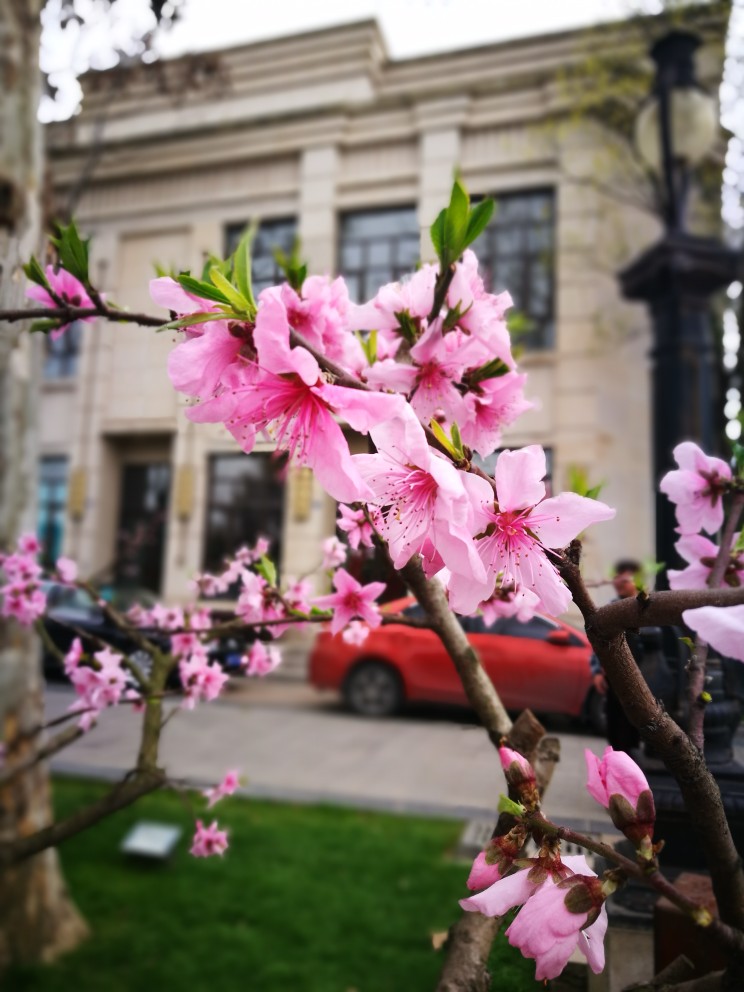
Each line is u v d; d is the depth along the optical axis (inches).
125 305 42.1
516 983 33.8
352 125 370.9
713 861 24.9
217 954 110.8
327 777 180.2
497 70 362.9
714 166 266.2
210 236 381.4
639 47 300.4
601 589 53.7
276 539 341.1
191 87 292.0
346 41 382.3
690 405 211.8
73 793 162.9
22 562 64.3
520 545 25.1
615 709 37.4
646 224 339.0
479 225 28.5
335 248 357.4
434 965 106.2
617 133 332.5
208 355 25.5
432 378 31.9
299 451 24.6
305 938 114.7
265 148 376.2
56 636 114.1
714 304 273.6
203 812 166.7
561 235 342.3
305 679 239.9
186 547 353.7
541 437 81.3
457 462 26.3
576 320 336.2
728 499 38.7
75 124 181.0
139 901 128.1
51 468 410.9
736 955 22.5
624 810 22.7
